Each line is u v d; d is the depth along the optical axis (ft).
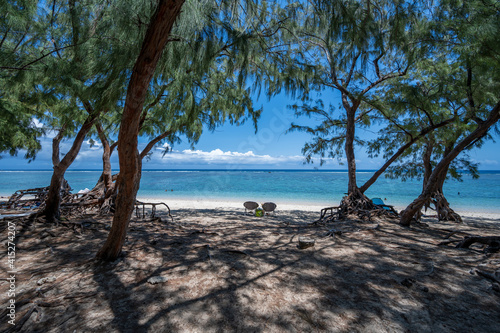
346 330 6.95
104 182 27.78
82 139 18.47
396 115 24.71
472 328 7.00
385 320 7.39
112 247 11.98
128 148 10.29
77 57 12.23
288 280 10.23
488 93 18.20
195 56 10.25
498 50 14.40
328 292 9.18
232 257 13.08
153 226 20.93
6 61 11.12
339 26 9.89
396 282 10.00
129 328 6.86
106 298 8.49
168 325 7.04
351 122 28.14
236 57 11.86
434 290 9.27
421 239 17.07
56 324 6.96
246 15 10.30
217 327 7.02
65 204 23.82
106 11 8.89
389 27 13.44
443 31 15.98
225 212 36.52
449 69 20.84
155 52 8.43
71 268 11.09
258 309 7.99
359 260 12.71
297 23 12.14
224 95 20.63
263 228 21.74
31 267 11.27
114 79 10.32
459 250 14.23
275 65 14.43
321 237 17.76
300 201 62.03
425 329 6.98
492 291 9.10
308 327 7.06
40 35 11.46
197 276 10.51
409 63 18.40
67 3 10.41
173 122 19.83
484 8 13.78
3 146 17.92
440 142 30.22
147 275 10.49
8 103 16.51
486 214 43.78
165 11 7.67
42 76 12.45
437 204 31.19
